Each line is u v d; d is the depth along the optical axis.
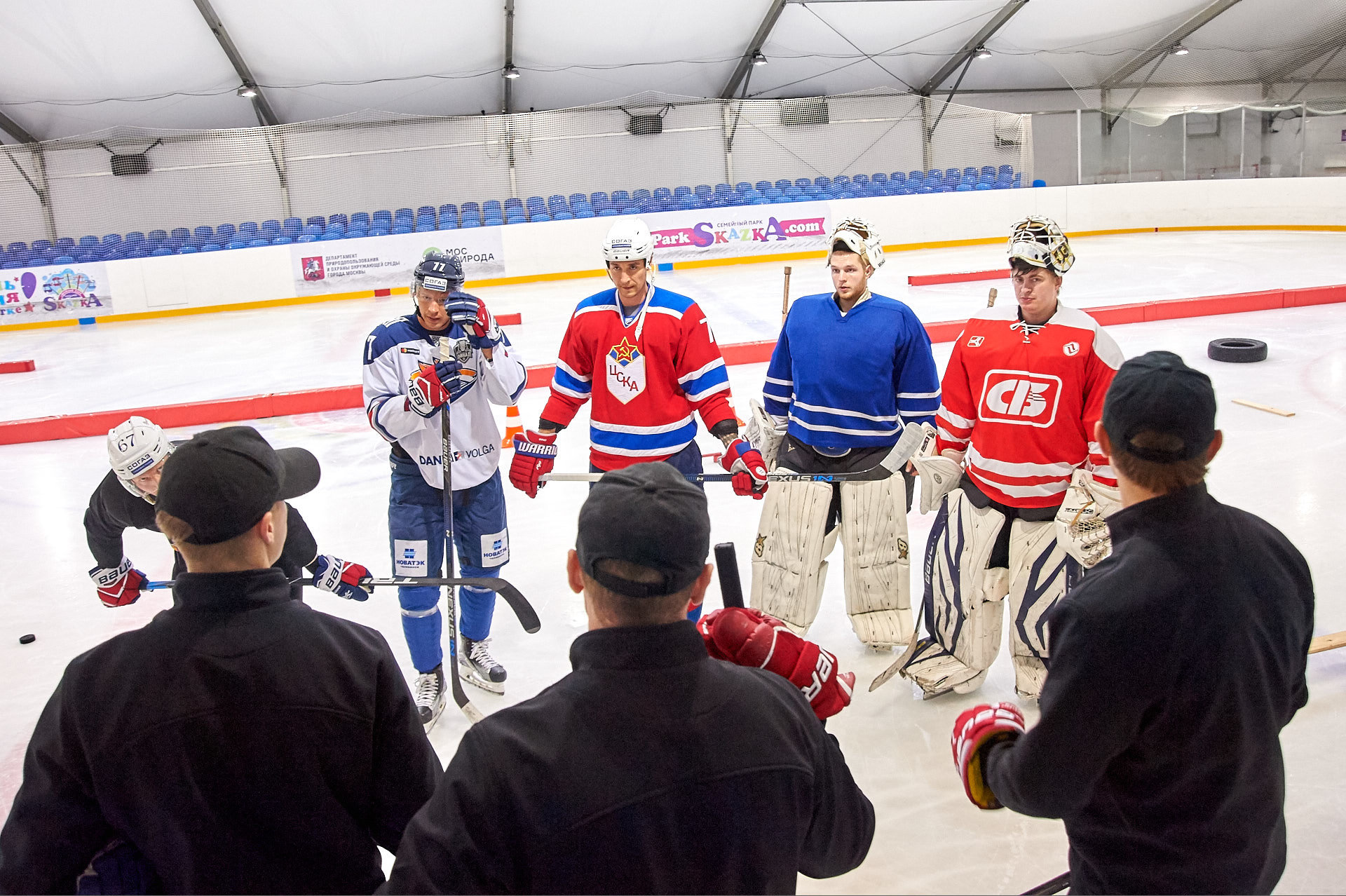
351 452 6.36
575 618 3.79
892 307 3.03
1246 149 18.70
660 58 17.47
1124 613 1.30
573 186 18.75
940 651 3.05
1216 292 10.66
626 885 1.09
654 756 1.11
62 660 3.65
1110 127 18.86
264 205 17.97
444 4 15.15
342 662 1.35
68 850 1.28
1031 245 2.59
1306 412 5.96
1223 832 1.38
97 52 14.92
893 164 19.23
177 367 9.95
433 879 1.09
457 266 2.84
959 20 17.08
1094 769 1.34
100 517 2.50
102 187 17.45
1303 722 2.74
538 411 7.21
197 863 1.28
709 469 5.49
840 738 2.84
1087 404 2.64
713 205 17.30
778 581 3.17
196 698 1.25
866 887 2.23
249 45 15.34
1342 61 17.64
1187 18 17.33
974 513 2.86
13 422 7.05
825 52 17.94
